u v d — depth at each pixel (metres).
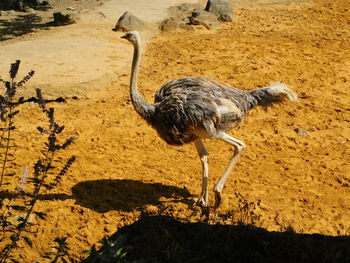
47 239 7.39
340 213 8.14
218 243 5.74
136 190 8.48
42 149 9.41
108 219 7.82
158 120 7.86
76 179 8.66
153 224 5.93
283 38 15.45
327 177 8.96
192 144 9.80
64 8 18.67
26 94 10.95
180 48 14.26
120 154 9.45
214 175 8.91
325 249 5.69
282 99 8.20
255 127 10.44
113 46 13.92
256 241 5.74
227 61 13.30
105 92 11.55
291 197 8.44
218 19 17.31
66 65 12.27
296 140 10.03
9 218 7.44
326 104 11.33
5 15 17.75
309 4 19.75
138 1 19.16
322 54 13.99
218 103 7.80
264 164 9.27
